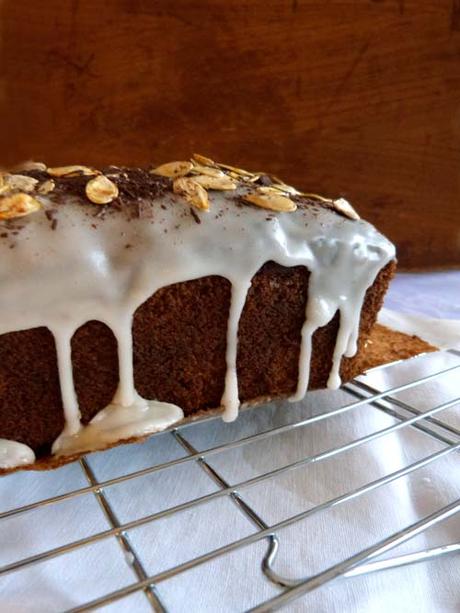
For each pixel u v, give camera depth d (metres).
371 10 0.34
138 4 0.33
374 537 0.15
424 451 0.19
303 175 0.38
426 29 0.35
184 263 0.16
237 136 0.37
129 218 0.16
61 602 0.12
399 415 0.20
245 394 0.20
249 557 0.14
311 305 0.19
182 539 0.15
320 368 0.21
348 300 0.20
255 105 0.36
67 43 0.34
